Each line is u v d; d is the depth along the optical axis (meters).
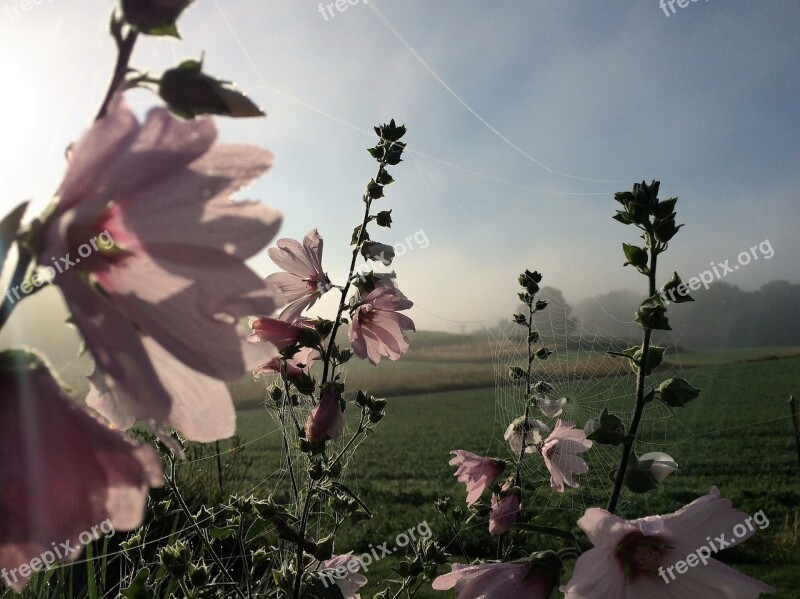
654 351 1.32
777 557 5.55
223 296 0.71
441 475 8.70
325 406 1.98
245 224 0.71
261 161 0.69
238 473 4.61
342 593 1.91
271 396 2.40
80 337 0.79
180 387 0.80
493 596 1.35
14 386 0.72
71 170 0.62
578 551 1.33
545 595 1.36
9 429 0.70
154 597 2.28
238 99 0.80
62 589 2.42
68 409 0.73
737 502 6.63
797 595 4.79
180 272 0.71
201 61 0.81
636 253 1.34
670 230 1.30
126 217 0.68
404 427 12.67
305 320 2.13
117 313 0.70
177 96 0.78
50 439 0.71
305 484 2.34
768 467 7.45
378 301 2.18
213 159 0.68
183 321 0.72
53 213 0.63
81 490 0.71
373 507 6.90
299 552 1.87
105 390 0.81
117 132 0.62
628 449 1.31
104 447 0.73
